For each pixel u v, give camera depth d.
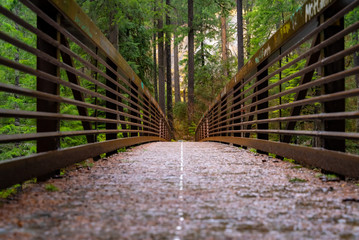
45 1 3.46
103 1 12.92
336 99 3.51
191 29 27.14
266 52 6.15
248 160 5.54
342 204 2.41
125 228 1.84
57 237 1.67
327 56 3.75
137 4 13.29
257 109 7.01
